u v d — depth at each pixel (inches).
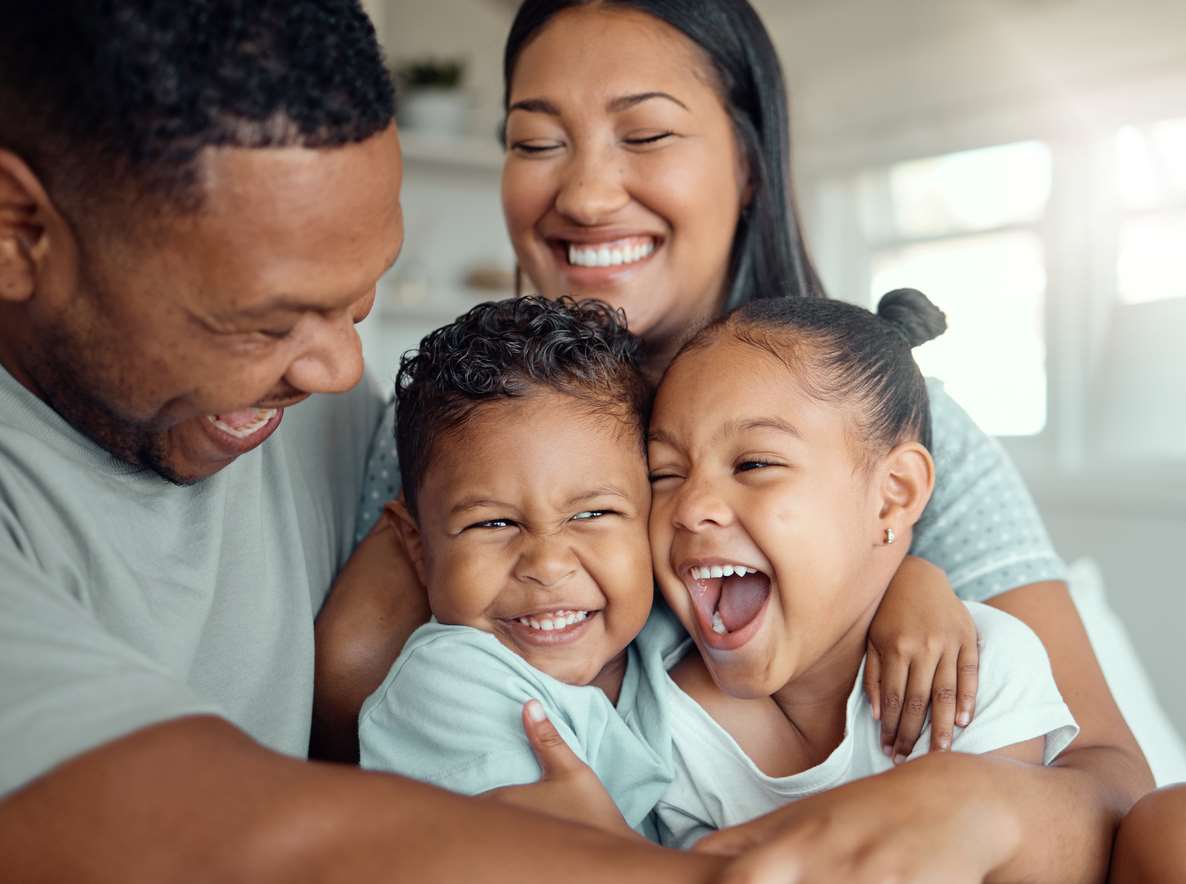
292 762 23.4
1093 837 32.2
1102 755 39.9
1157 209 149.6
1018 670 40.3
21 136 27.0
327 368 30.9
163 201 26.5
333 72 27.1
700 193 52.8
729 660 41.3
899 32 169.2
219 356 29.3
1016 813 29.6
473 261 165.0
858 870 25.6
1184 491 144.1
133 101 25.9
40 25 26.3
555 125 52.7
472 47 175.0
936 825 27.5
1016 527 50.0
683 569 42.3
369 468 52.8
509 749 38.5
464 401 42.6
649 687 43.8
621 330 47.3
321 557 46.4
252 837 21.7
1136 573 148.9
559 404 42.4
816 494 40.9
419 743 39.9
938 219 174.9
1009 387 166.6
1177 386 148.3
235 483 40.5
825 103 182.9
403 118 156.2
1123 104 150.5
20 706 23.1
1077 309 158.2
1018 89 159.8
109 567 33.4
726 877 23.7
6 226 28.1
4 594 25.5
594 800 36.0
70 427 33.5
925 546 50.4
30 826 21.9
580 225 52.9
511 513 41.6
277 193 26.8
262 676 39.3
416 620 45.4
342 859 21.8
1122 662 96.3
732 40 53.6
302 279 28.0
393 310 155.9
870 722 41.5
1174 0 142.7
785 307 45.1
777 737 43.5
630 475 42.9
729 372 42.1
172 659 35.2
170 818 21.9
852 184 184.7
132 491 35.4
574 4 52.2
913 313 49.4
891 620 42.5
